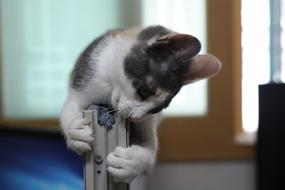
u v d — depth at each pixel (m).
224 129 1.21
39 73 1.21
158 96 0.72
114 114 0.61
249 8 1.31
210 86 1.20
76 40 1.20
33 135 0.93
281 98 1.06
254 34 1.32
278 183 1.09
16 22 1.20
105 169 0.60
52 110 1.21
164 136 1.21
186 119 1.21
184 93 1.21
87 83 0.72
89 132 0.59
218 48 1.19
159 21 1.19
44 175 0.92
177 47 0.72
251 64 1.31
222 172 1.23
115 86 0.72
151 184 1.21
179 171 1.23
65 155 0.89
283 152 1.08
